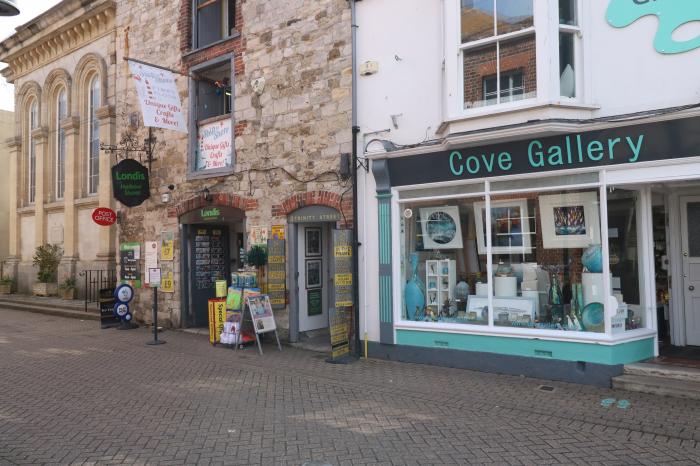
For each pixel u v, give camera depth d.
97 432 5.53
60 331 12.30
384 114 8.75
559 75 7.01
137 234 13.09
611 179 6.80
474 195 7.96
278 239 10.04
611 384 6.66
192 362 8.78
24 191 20.36
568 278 7.32
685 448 4.82
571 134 6.93
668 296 8.12
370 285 8.81
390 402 6.39
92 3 16.14
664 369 6.55
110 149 13.05
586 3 6.98
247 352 9.50
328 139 9.44
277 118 10.23
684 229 8.01
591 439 5.09
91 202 16.81
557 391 6.63
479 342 7.76
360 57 9.09
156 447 5.10
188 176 11.80
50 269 18.17
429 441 5.12
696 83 6.29
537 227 7.57
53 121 19.09
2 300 17.73
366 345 8.79
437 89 8.20
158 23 12.73
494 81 7.50
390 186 8.59
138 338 11.12
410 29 8.52
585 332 7.03
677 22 6.39
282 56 10.21
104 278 15.98
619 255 7.25
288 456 4.83
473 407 6.12
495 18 7.47
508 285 7.76
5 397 6.89
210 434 5.42
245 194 10.73
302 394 6.80
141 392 7.03
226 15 12.64
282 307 10.02
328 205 9.38
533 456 4.73
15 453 4.99
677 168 6.36
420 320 8.47
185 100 11.99
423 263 8.54
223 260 12.79
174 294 12.15
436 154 8.06
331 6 9.52
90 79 17.50
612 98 6.84
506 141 7.40
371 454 4.84
